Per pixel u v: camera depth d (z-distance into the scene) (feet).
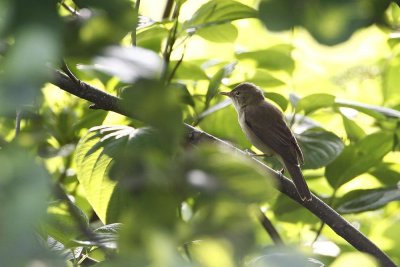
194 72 35.12
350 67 47.67
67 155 34.76
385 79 44.16
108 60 8.23
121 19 8.29
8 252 7.34
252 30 46.37
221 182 9.62
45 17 7.73
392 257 38.58
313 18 8.30
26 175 7.72
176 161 10.01
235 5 29.68
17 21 7.63
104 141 23.40
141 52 8.55
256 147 37.32
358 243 27.86
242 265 9.10
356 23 8.32
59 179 35.04
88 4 8.29
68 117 34.24
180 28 31.65
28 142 9.27
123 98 8.55
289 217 35.70
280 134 35.32
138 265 8.41
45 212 7.77
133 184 9.81
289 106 41.81
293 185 29.04
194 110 31.35
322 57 47.16
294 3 8.32
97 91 23.49
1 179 7.64
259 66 38.68
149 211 9.37
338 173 32.37
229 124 37.93
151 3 44.45
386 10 8.64
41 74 7.56
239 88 38.09
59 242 15.83
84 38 8.23
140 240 8.84
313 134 33.65
